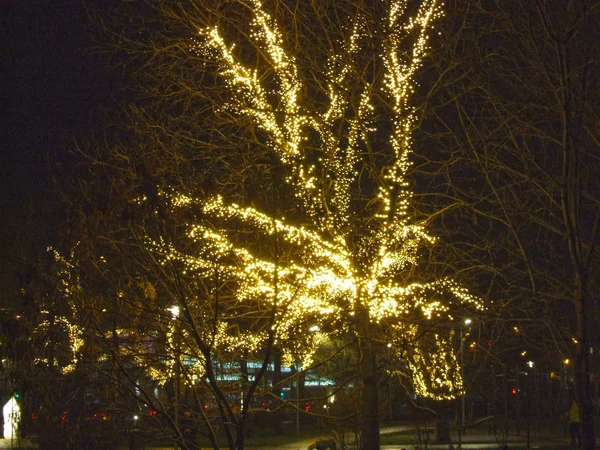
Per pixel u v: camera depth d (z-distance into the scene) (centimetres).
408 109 1142
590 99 1037
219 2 1151
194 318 761
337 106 1160
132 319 741
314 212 1095
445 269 1169
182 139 1038
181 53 1158
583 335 944
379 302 1095
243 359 895
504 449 2164
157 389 880
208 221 766
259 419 959
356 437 1474
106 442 882
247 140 1102
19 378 830
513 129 1073
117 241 753
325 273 1046
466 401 2619
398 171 1145
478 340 1141
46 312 798
